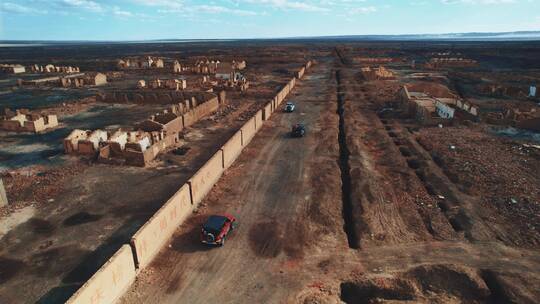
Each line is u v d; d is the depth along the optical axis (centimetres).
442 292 1570
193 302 1505
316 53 17200
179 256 1797
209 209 2258
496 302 1524
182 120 4025
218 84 6700
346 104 5241
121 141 3186
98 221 2123
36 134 3903
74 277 1656
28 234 1991
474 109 4250
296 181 2656
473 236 1920
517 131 3756
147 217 2166
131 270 1593
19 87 7338
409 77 8075
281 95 5472
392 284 1585
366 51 18350
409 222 2072
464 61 10325
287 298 1518
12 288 1590
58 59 15750
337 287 1580
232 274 1669
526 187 2431
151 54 18725
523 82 6881
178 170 2873
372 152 3244
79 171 2842
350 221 2177
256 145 3462
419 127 3997
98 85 7581
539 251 1792
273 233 1992
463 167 2795
